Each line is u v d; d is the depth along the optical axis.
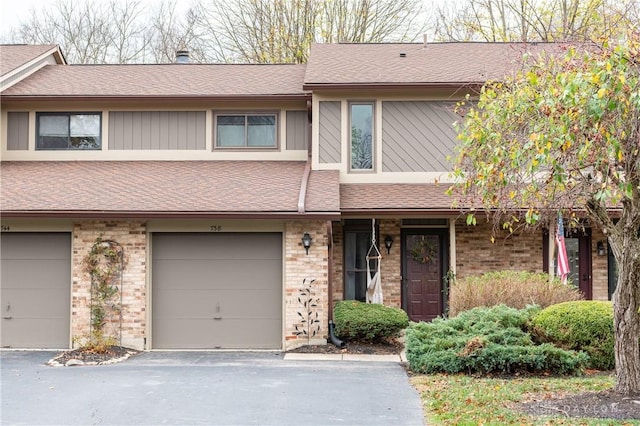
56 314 13.76
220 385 9.66
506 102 8.70
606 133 7.05
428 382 9.77
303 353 12.77
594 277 15.98
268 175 15.23
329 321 13.61
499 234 15.91
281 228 13.64
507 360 10.20
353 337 13.41
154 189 14.29
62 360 11.96
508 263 15.91
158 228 13.66
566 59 7.72
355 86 15.48
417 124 15.80
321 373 10.66
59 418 7.84
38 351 13.33
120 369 11.14
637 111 7.25
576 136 7.30
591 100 6.96
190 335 13.71
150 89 16.80
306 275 13.41
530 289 13.46
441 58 17.41
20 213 13.05
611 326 10.75
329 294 13.69
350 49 18.50
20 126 16.58
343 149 15.77
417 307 16.11
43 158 16.52
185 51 20.91
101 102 16.39
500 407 8.14
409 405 8.40
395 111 15.86
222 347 13.68
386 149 15.78
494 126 8.58
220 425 7.51
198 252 13.81
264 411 8.10
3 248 13.85
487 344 10.37
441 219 16.09
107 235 13.53
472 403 8.37
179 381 9.98
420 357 10.62
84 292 13.46
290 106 16.56
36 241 13.85
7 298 13.83
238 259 13.80
